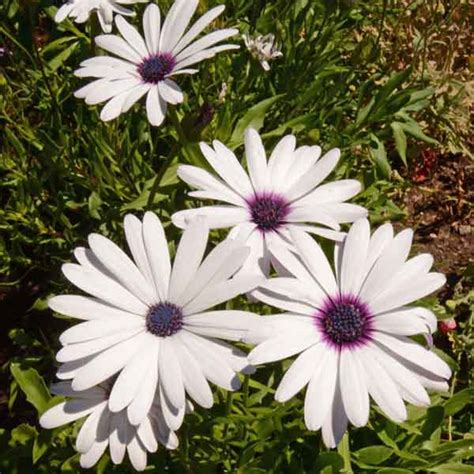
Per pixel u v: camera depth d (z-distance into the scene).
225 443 0.34
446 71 0.58
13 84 0.47
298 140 0.41
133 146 0.44
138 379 0.26
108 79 0.35
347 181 0.31
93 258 0.28
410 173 0.56
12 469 0.36
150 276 0.28
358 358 0.26
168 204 0.40
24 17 0.51
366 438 0.37
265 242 0.29
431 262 0.27
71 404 0.29
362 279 0.28
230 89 0.47
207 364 0.26
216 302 0.27
